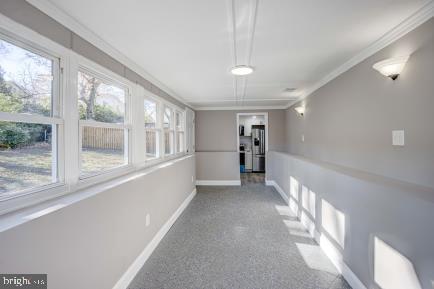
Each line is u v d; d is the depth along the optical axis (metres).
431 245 1.15
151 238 2.50
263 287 1.89
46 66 1.41
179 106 4.57
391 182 1.65
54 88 1.46
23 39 1.23
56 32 1.44
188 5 1.42
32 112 1.32
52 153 1.46
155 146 3.36
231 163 6.03
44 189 1.35
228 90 4.01
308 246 2.59
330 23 1.68
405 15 1.57
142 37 1.88
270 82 3.45
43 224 1.12
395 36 1.80
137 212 2.17
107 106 2.12
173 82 3.39
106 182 1.92
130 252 2.02
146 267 2.19
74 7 1.42
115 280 1.77
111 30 1.75
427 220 1.17
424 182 1.54
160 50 2.16
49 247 1.15
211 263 2.25
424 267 1.19
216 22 1.65
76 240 1.35
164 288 1.88
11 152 1.20
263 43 2.03
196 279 2.00
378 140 2.04
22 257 1.01
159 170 2.77
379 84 2.02
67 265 1.27
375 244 1.59
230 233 2.95
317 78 3.23
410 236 1.28
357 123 2.39
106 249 1.66
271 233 2.94
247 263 2.25
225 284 1.93
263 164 8.32
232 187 5.72
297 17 1.58
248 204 4.24
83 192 1.57
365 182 1.71
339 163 2.80
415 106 1.61
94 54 1.84
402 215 1.34
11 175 1.19
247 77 3.15
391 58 1.70
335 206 2.21
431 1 1.40
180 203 3.78
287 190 4.29
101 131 2.00
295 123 5.01
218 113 6.20
